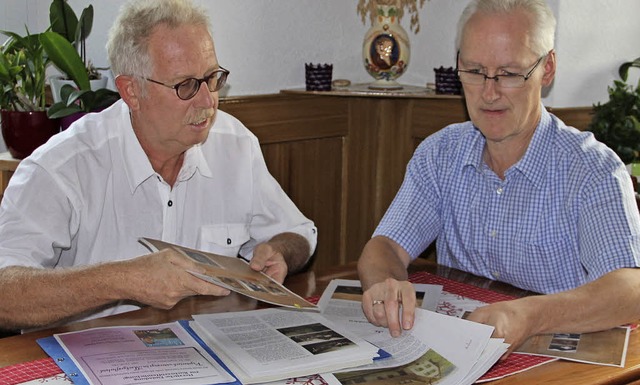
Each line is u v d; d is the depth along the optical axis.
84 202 1.78
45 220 1.69
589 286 1.49
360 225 3.17
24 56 2.56
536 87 1.69
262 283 1.45
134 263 1.40
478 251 1.88
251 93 2.84
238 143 2.01
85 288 1.40
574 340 1.42
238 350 1.30
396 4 2.87
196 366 1.26
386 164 3.12
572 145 1.76
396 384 1.21
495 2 1.66
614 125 2.44
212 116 1.74
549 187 1.76
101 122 1.85
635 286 1.48
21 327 1.47
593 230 1.63
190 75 1.67
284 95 2.88
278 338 1.36
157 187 1.86
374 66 2.92
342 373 1.25
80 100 2.52
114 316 1.52
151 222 1.87
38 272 1.46
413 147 3.01
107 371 1.23
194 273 1.35
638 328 1.48
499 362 1.33
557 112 2.59
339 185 3.09
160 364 1.27
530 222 1.79
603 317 1.44
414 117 2.98
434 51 2.93
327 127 3.00
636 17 2.71
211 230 1.95
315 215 3.05
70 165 1.76
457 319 1.40
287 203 2.05
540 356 1.35
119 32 1.70
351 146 3.08
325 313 1.55
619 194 1.64
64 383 1.21
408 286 1.50
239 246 1.99
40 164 1.73
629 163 2.45
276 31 2.86
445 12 2.85
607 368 1.31
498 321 1.37
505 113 1.68
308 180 3.01
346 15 3.03
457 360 1.28
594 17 2.61
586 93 2.67
